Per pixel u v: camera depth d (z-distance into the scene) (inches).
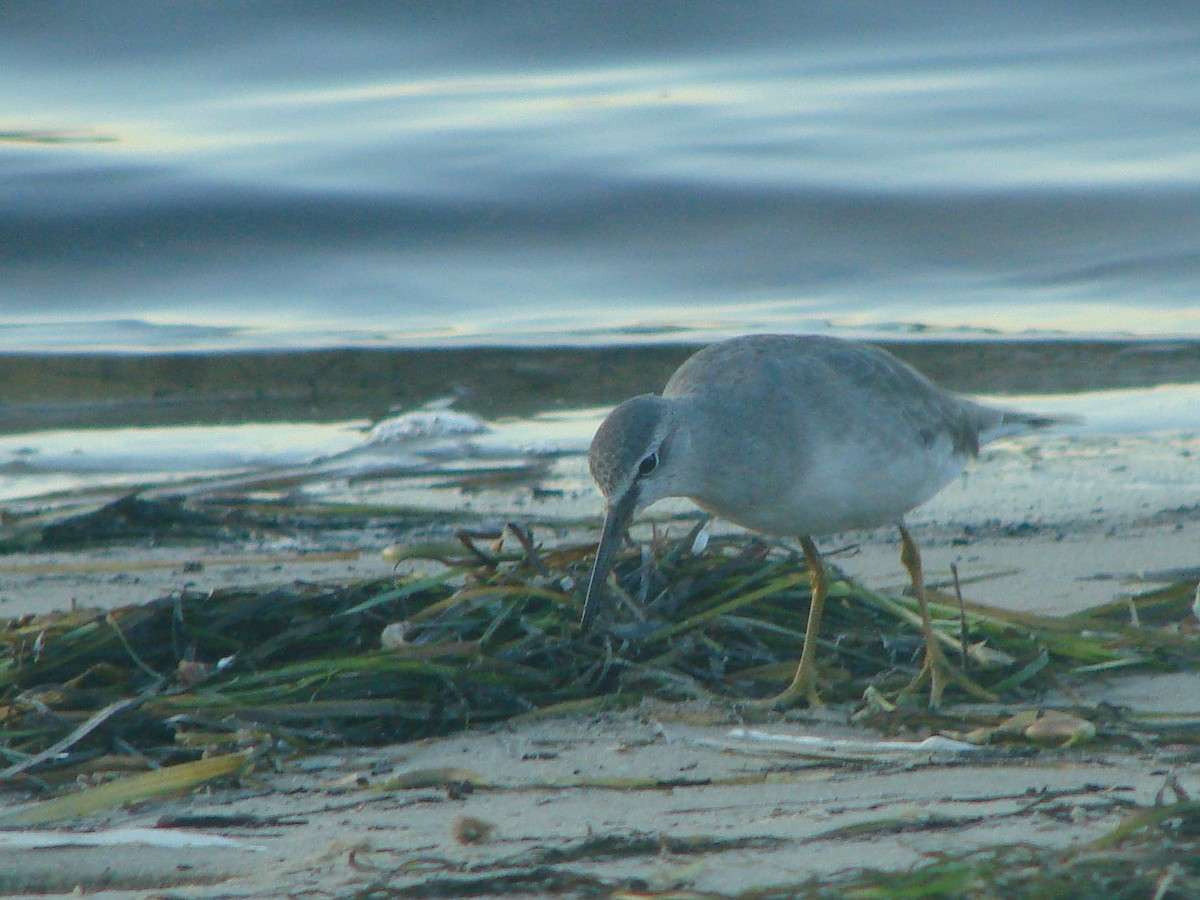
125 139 842.2
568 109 876.6
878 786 241.4
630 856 207.2
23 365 643.5
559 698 296.4
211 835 223.3
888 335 666.8
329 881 201.6
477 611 319.6
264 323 706.2
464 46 932.0
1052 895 178.9
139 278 735.1
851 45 948.0
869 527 323.6
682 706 293.4
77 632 312.5
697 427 297.7
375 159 822.5
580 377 635.5
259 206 784.3
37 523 462.9
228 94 896.3
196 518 473.1
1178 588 354.9
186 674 294.8
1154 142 842.8
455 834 219.0
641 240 767.1
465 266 752.3
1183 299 706.2
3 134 842.2
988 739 267.0
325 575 414.0
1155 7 964.0
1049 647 324.2
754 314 707.4
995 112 879.7
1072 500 479.8
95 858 216.1
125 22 922.1
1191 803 198.7
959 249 751.1
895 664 324.8
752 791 241.9
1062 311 702.5
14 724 280.4
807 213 788.0
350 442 566.9
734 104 884.0
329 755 271.6
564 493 503.5
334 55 920.9
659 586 331.9
